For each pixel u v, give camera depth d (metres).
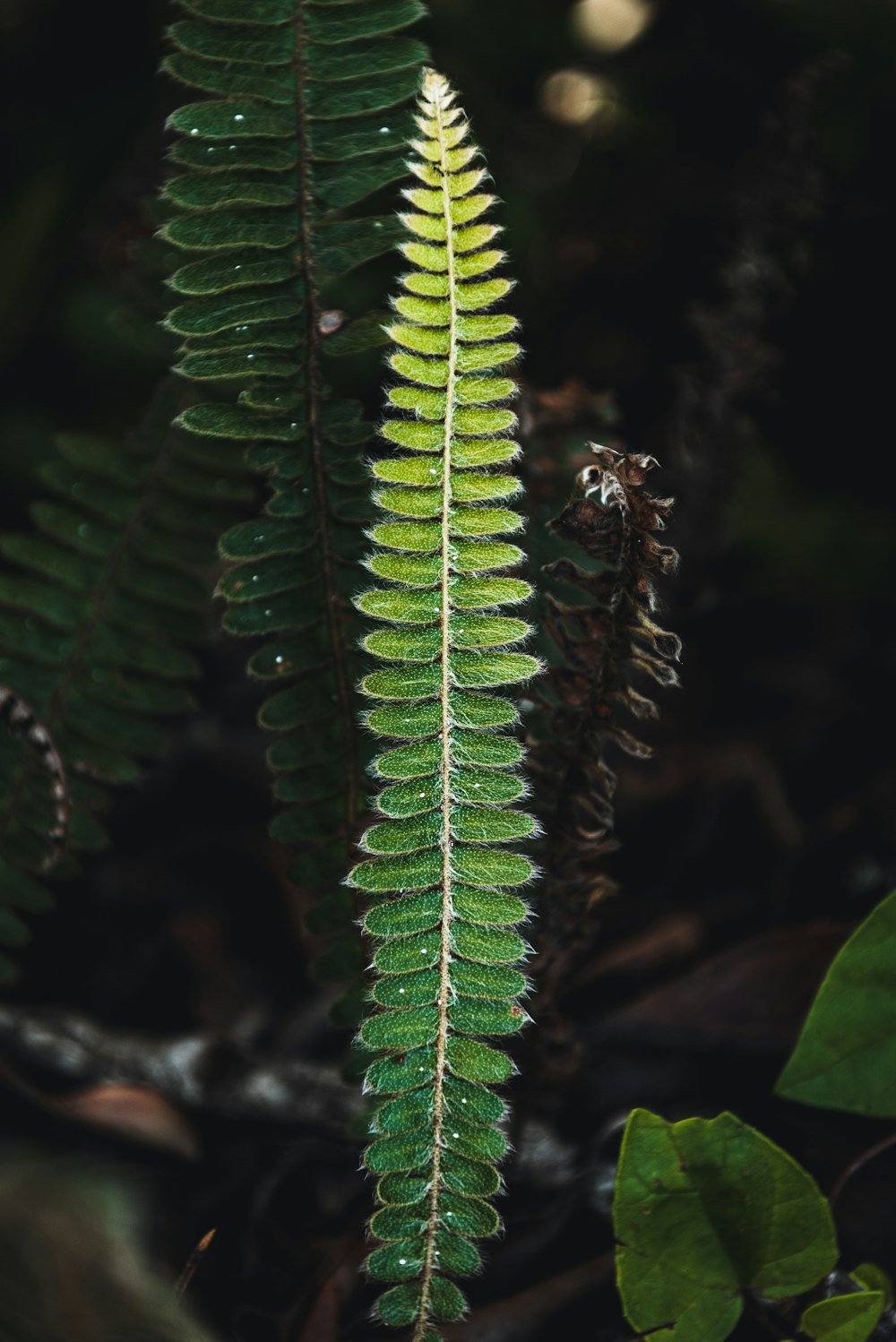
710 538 0.83
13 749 0.72
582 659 0.65
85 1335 0.62
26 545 0.72
